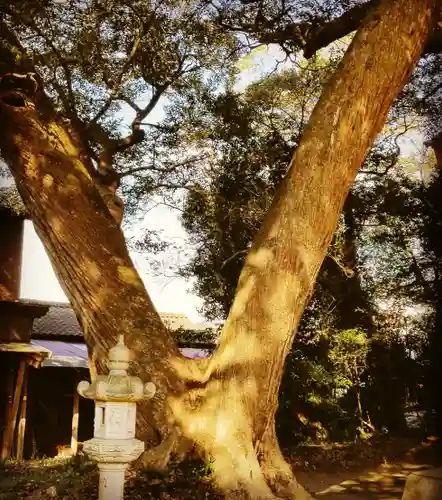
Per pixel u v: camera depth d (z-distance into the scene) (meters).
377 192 12.95
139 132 9.70
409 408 12.82
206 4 10.05
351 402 12.63
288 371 11.30
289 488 5.37
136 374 5.60
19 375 12.71
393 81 6.13
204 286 12.97
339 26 8.52
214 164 12.22
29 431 14.05
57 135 6.64
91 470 6.04
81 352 14.88
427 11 6.29
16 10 8.00
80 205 6.23
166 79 10.18
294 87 12.23
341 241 12.39
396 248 12.84
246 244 12.38
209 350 15.12
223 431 5.28
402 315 12.76
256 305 5.68
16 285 13.88
